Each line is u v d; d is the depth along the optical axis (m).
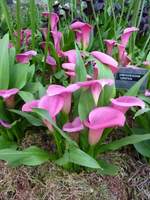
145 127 0.57
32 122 0.51
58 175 0.52
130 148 0.60
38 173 0.54
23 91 0.53
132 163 0.58
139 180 0.56
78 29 0.70
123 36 0.67
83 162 0.44
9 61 0.57
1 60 0.54
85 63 0.60
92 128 0.41
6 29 0.87
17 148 0.58
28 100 0.51
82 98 0.46
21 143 0.59
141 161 0.59
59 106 0.44
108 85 0.48
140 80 0.52
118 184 0.54
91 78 0.51
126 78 0.58
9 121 0.57
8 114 0.57
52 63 0.69
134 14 0.78
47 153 0.50
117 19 0.91
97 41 0.81
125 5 0.95
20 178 0.54
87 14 0.88
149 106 0.55
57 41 0.70
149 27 0.87
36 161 0.47
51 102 0.45
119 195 0.53
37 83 0.58
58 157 0.51
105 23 0.87
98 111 0.42
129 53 0.76
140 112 0.47
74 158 0.45
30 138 0.60
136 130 0.57
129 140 0.48
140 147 0.54
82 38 0.71
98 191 0.52
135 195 0.54
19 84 0.55
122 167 0.56
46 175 0.53
